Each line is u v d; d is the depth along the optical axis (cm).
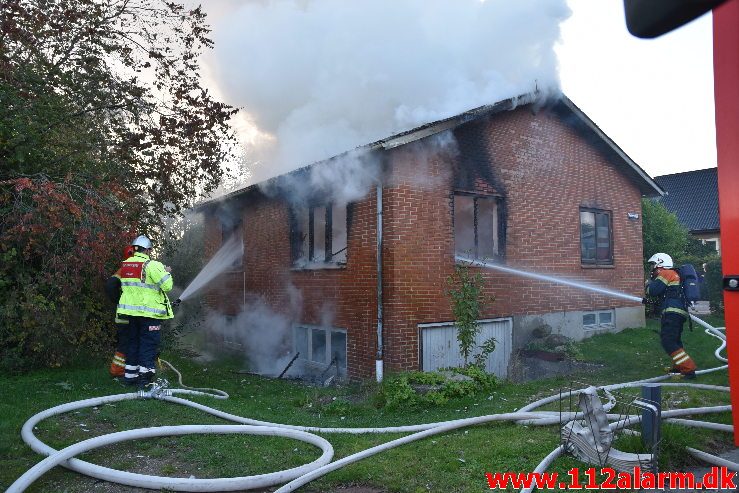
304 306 962
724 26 188
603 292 1070
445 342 815
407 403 600
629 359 872
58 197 625
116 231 690
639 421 467
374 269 801
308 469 387
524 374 810
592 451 397
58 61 798
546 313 959
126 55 835
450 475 383
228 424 512
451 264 823
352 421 550
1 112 696
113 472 368
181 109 847
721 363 811
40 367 695
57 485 365
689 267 728
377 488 370
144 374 626
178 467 400
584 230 1061
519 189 931
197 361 1053
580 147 1050
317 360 941
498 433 479
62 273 661
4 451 411
